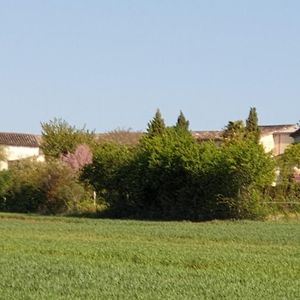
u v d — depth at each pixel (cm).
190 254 3900
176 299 2534
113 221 6794
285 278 3120
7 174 8494
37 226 6147
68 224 6406
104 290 2702
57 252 4047
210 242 4788
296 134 10681
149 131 11275
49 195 8125
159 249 4153
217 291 2692
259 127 12419
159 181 7250
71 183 8056
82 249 4131
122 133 12600
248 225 6159
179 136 7412
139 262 3634
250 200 6844
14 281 2880
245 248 4356
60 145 12006
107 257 3831
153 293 2647
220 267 3456
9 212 8312
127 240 4897
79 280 2911
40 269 3212
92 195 8094
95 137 12594
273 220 6812
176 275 3095
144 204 7450
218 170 6856
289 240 4869
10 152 12975
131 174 7400
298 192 7094
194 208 7069
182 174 7144
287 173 7319
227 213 6900
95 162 7644
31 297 2550
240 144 6969
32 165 8825
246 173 6781
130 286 2784
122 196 7569
